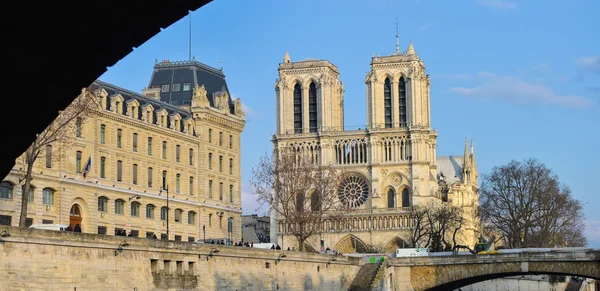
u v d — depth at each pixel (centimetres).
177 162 18012
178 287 11088
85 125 15212
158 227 17312
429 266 17162
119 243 9931
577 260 16288
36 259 8650
